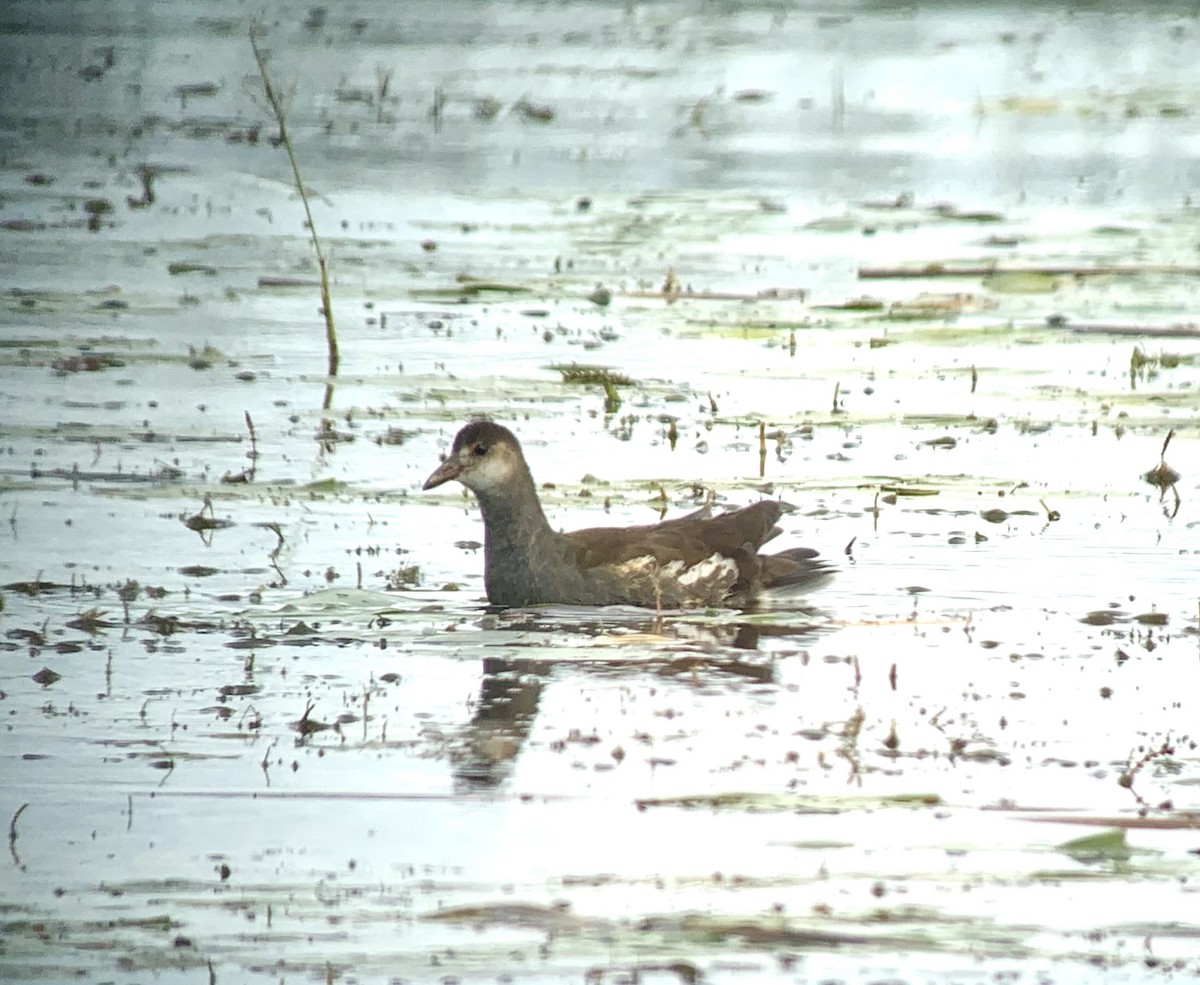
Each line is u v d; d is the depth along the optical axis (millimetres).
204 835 10148
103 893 9445
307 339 22922
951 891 9625
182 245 27656
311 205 30656
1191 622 14047
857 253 27828
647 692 12570
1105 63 43594
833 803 10641
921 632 13859
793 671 13008
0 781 10820
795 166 34562
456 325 23766
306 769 11078
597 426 19469
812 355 22578
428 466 18031
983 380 21547
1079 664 13133
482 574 15289
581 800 10672
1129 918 9375
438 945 8969
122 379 20984
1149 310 24688
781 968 8836
